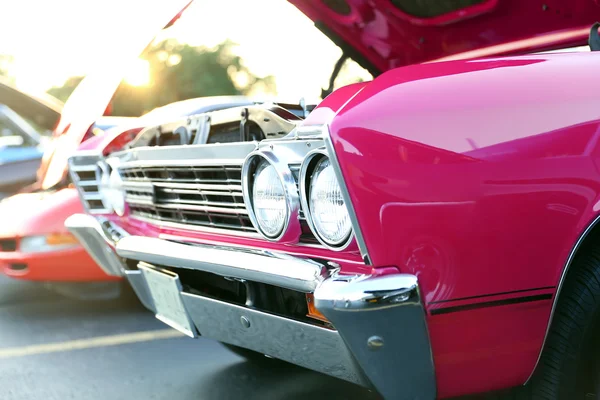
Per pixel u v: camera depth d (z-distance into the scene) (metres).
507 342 1.82
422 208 1.70
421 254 1.71
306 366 2.04
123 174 2.85
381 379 1.75
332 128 1.71
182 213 2.47
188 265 2.25
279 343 2.09
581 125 1.79
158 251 2.40
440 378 1.81
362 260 1.78
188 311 2.42
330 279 1.74
